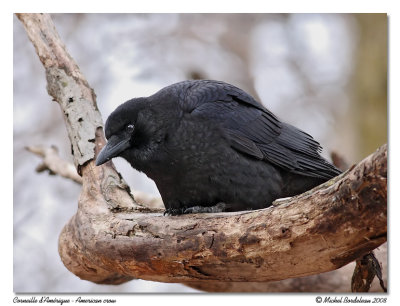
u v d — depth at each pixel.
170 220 8.55
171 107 10.16
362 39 18.72
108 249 9.05
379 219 6.55
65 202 16.98
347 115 18.59
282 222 7.35
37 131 17.62
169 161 9.94
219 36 18.61
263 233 7.54
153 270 8.77
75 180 13.85
